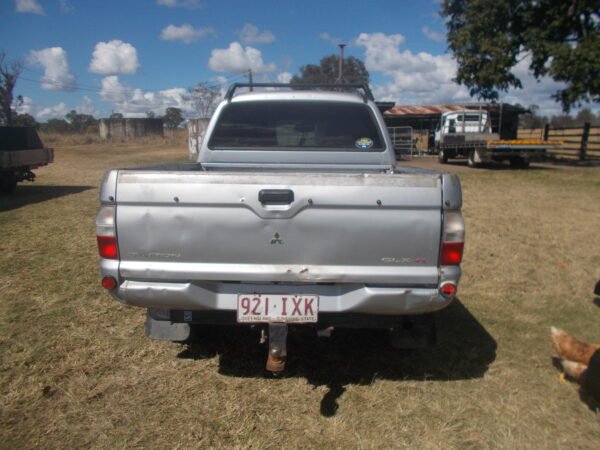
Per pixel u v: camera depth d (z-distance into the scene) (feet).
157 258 8.48
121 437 8.21
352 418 8.93
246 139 12.86
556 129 79.61
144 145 111.14
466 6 70.03
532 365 11.03
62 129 201.26
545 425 8.85
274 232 8.37
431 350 11.68
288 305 8.59
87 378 10.02
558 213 28.89
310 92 12.91
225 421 8.74
